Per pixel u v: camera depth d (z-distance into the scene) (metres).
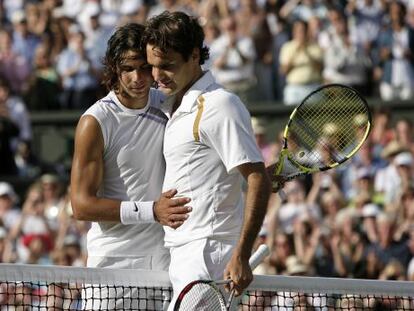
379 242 35.88
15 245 39.84
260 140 44.31
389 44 48.22
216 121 16.06
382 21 48.53
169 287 17.77
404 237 36.09
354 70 47.38
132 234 17.73
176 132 16.52
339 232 36.34
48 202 40.97
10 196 41.88
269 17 49.28
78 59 50.97
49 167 49.69
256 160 15.98
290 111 47.19
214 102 16.16
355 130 19.20
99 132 17.20
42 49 51.69
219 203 16.41
